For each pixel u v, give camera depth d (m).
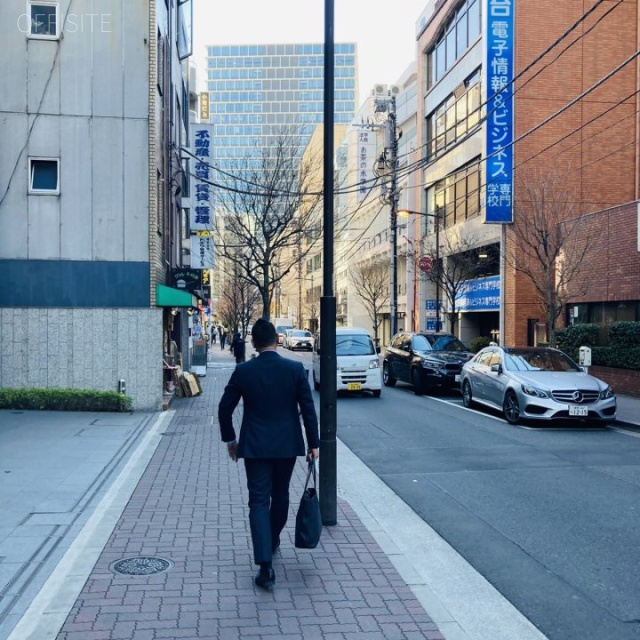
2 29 15.31
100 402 14.89
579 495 8.19
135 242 15.66
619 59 27.23
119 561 5.62
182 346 26.34
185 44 27.22
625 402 17.02
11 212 15.34
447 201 35.75
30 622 4.42
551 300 19.50
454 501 8.00
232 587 5.08
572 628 4.61
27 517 6.89
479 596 5.13
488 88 26.58
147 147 15.70
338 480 9.08
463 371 17.42
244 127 132.88
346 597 4.93
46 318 15.31
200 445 11.40
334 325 6.82
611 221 19.84
